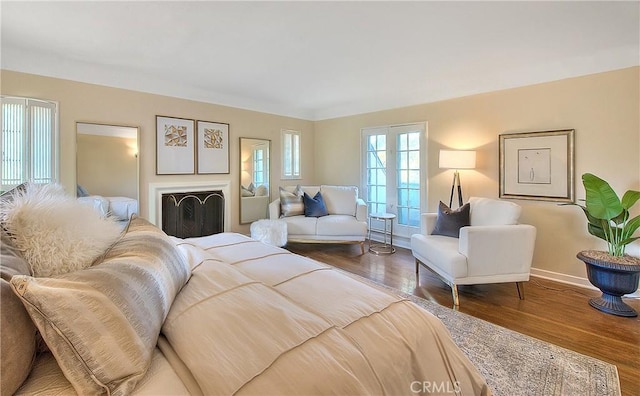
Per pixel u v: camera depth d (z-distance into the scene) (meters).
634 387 1.61
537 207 3.36
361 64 3.21
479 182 3.80
